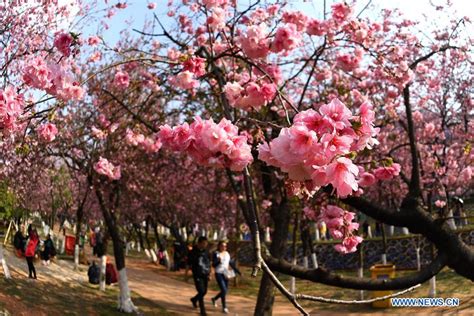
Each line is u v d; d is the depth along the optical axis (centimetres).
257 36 427
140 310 1478
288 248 2639
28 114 508
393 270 1557
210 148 255
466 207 1517
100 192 1439
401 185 1900
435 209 1334
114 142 1315
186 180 1789
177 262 2655
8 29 998
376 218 599
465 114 1603
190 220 2664
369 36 672
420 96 1529
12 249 2030
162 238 3600
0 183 1544
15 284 1413
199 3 809
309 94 1161
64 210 3055
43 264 1880
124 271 1452
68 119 1290
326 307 1591
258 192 1173
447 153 1460
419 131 1477
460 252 572
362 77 1036
